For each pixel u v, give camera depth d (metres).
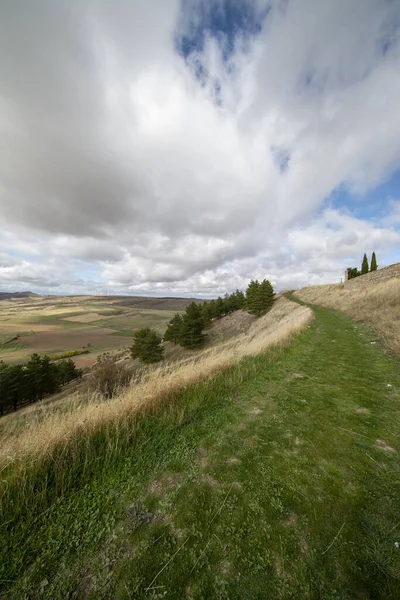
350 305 18.19
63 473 2.65
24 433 3.24
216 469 2.79
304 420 3.82
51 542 2.02
